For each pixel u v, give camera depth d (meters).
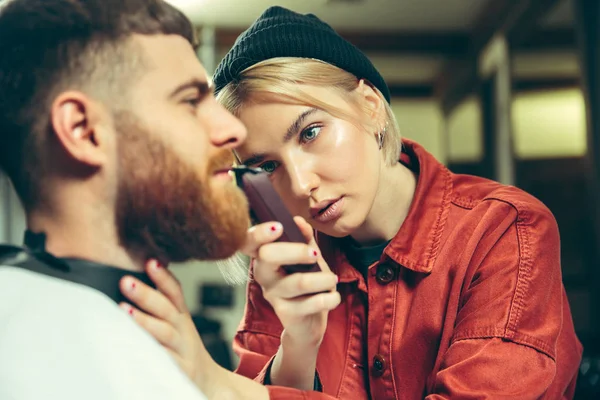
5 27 0.75
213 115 0.82
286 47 1.14
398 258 1.21
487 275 1.12
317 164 1.11
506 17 5.71
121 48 0.75
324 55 1.16
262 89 1.10
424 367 1.19
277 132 1.11
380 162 1.23
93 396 0.59
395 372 1.21
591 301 4.18
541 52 5.38
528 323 1.07
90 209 0.75
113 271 0.76
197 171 0.76
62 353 0.61
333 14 6.09
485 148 6.79
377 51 6.54
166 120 0.75
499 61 6.21
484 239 1.15
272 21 1.18
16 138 0.74
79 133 0.73
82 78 0.73
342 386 1.28
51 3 0.74
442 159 8.32
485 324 1.07
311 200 1.12
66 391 0.59
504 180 6.24
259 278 0.94
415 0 5.89
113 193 0.75
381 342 1.22
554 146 5.24
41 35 0.73
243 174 0.89
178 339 0.83
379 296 1.24
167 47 0.77
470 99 7.30
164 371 0.63
